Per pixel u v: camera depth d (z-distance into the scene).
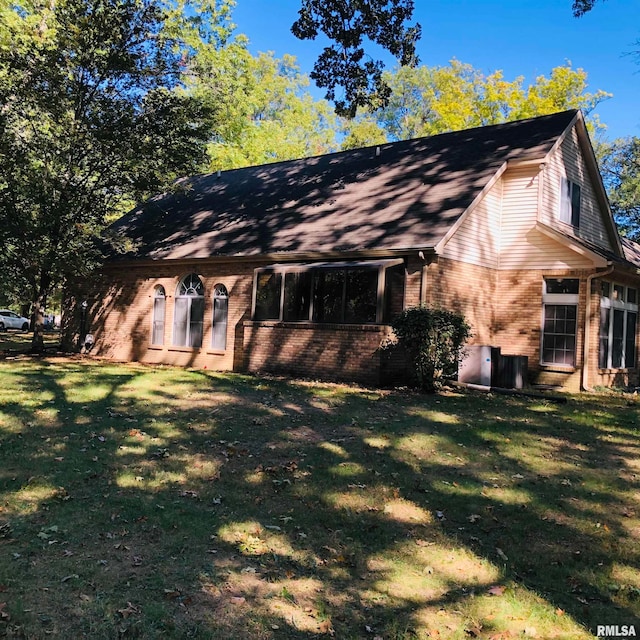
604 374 15.84
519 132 17.08
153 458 7.01
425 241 13.12
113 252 20.78
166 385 12.47
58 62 17.45
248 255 16.08
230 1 30.88
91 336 21.30
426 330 12.41
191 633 3.47
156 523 5.10
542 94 36.28
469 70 39.25
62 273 19.62
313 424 8.97
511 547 4.93
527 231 15.90
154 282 19.56
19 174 17.03
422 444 7.93
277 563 4.48
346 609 3.86
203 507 5.55
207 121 19.25
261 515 5.43
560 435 8.70
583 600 4.08
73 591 3.89
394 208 15.30
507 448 7.86
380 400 11.15
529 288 15.84
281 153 39.88
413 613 3.83
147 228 21.70
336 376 14.19
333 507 5.68
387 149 19.61
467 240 14.89
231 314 17.23
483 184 14.69
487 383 13.66
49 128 17.97
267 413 9.66
